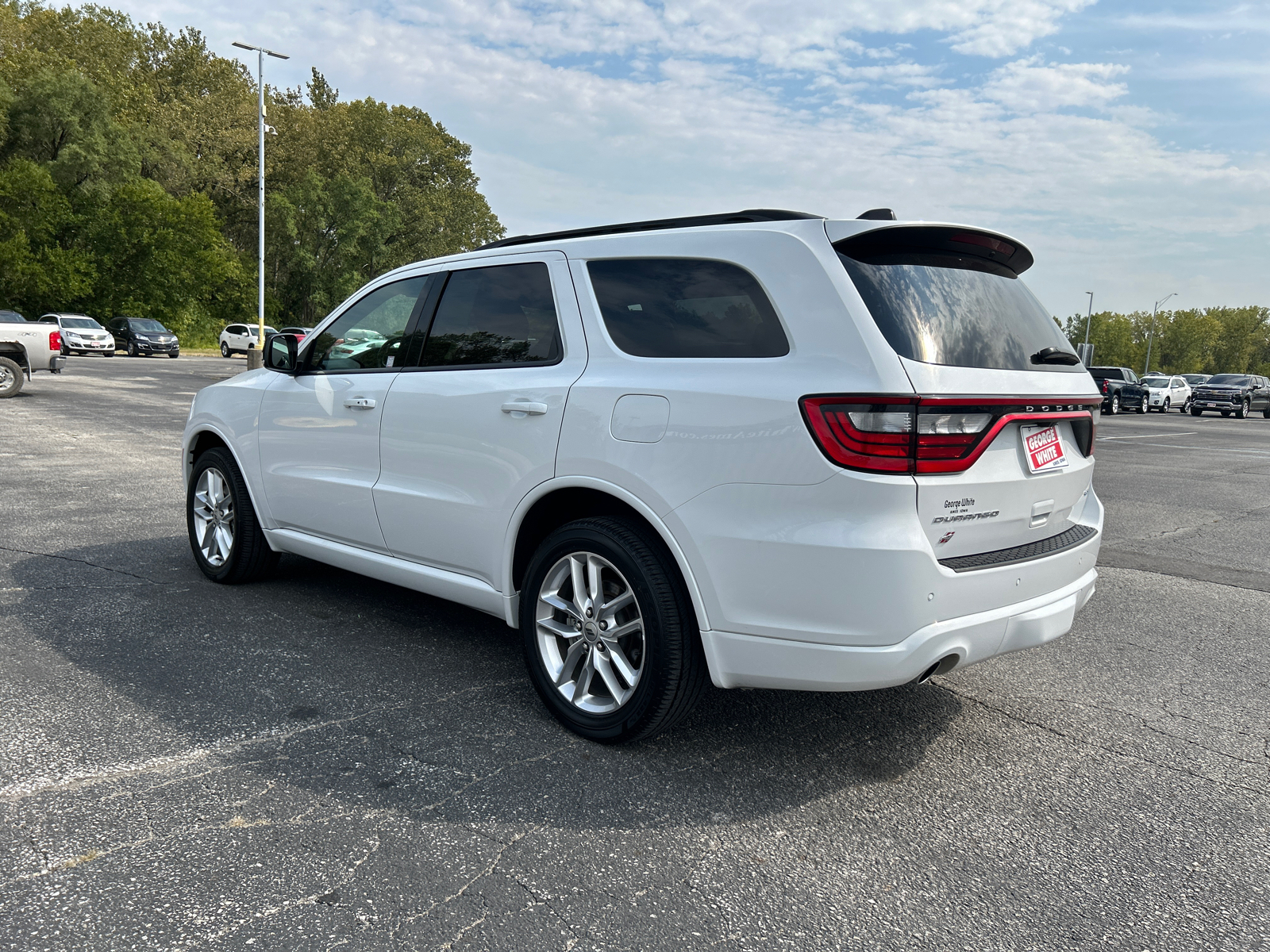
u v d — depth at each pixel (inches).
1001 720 133.9
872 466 94.8
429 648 154.4
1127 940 81.0
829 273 101.7
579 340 122.3
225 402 185.0
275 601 179.3
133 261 1823.3
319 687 135.3
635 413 110.9
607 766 112.9
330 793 103.1
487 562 131.6
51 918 78.0
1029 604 111.5
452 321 142.2
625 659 116.6
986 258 118.3
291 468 167.9
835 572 96.5
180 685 133.8
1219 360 5600.4
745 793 107.0
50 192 1673.2
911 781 112.5
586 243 126.6
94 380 877.8
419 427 140.1
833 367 97.6
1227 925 83.8
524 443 123.6
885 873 90.8
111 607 171.5
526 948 76.7
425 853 91.2
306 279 2397.9
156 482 325.1
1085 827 102.0
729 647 105.0
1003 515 108.1
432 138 2965.1
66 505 274.7
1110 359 4729.3
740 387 102.6
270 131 2492.6
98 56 2315.5
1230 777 116.6
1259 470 534.0
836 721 131.0
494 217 3127.5
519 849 92.8
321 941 76.4
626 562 111.7
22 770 105.1
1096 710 139.3
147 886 83.4
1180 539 294.7
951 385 98.7
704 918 82.2
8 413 549.0
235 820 96.0
